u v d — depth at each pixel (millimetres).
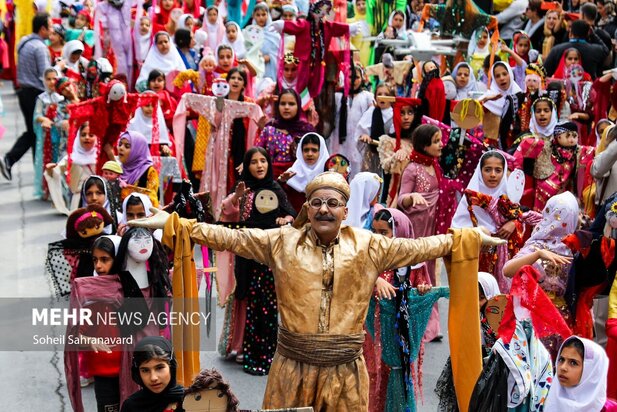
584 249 7234
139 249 6547
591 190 9766
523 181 8398
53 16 17734
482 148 9875
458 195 9938
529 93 11727
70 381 6633
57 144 13359
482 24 15055
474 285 5844
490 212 8367
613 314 7230
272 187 8547
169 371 5777
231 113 11719
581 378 5750
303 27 12602
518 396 6004
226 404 5203
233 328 8555
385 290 6512
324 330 5500
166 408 5832
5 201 13453
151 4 18156
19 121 17938
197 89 13336
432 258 5758
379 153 11430
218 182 11727
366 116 12578
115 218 8570
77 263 7324
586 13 15328
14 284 10016
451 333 5926
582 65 14070
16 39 20156
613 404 5781
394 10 17781
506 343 6059
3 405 7613
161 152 11820
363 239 5609
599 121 11828
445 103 11047
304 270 5512
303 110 12633
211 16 16828
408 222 7836
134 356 5820
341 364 5504
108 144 11211
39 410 7539
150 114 11703
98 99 11078
